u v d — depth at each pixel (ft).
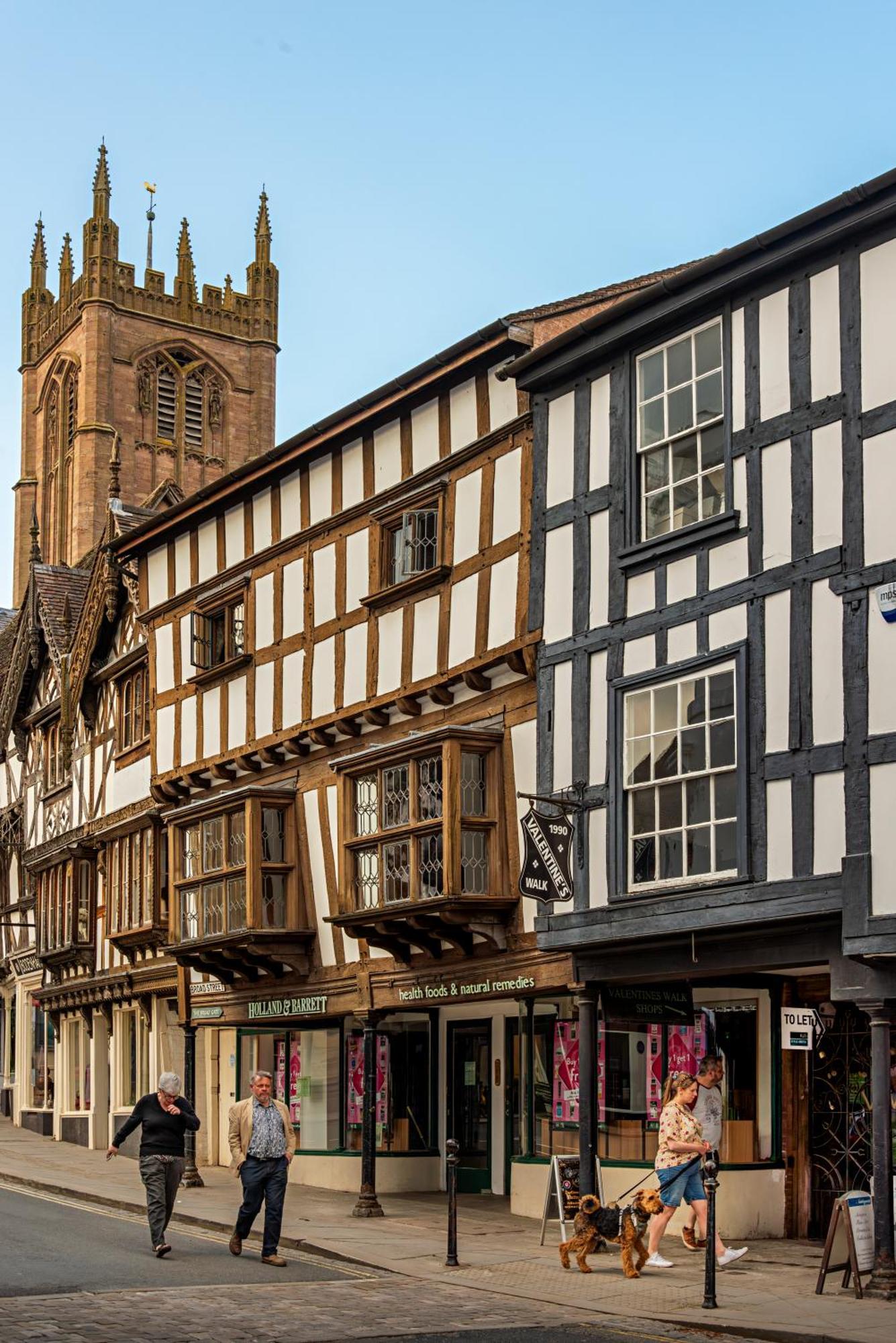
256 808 66.95
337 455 66.18
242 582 71.61
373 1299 40.09
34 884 108.37
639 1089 54.44
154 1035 86.02
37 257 223.92
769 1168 52.03
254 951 65.72
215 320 210.59
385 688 61.67
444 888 54.44
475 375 58.54
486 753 55.98
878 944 39.88
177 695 77.30
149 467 204.13
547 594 53.16
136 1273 42.86
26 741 112.57
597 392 51.98
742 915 43.83
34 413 220.43
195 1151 74.02
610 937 48.26
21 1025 111.65
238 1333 34.47
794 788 43.01
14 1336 33.35
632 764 48.75
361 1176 60.80
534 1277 43.91
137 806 86.02
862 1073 50.85
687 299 47.83
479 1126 65.00
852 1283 40.75
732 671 45.52
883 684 41.14
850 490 42.78
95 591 92.43
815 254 44.57
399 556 62.08
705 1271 42.04
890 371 42.29
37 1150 91.71
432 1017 67.67
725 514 46.03
